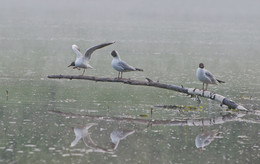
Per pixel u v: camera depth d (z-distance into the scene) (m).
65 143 15.92
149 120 19.38
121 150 15.46
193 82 28.20
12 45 43.91
